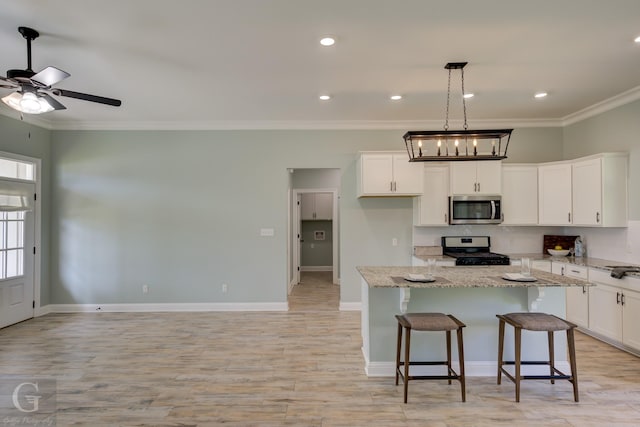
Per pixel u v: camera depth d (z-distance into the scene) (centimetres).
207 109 482
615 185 428
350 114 509
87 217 545
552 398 284
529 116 522
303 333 441
